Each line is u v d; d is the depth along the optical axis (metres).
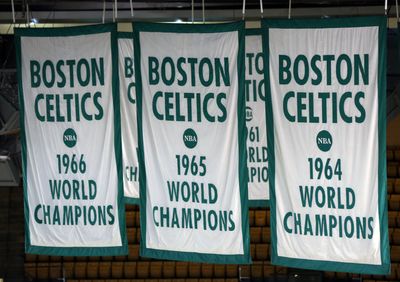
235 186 13.16
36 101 14.04
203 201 13.29
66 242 14.08
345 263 12.58
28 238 14.23
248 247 13.12
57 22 21.67
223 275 28.58
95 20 21.64
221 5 21.31
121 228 13.89
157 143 13.44
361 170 12.48
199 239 13.32
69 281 28.61
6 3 20.70
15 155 21.08
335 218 12.62
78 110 13.91
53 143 14.04
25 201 14.19
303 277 26.25
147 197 13.53
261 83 15.77
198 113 13.25
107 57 13.74
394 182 28.86
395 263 27.95
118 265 28.78
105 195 13.90
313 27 12.58
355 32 12.41
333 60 12.53
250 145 16.08
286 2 20.98
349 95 12.48
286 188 12.85
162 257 13.50
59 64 13.91
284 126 12.81
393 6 21.09
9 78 19.70
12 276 28.28
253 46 15.67
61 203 14.08
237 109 13.06
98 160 13.90
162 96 13.38
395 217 28.38
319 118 12.64
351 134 12.50
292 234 12.85
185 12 21.55
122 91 15.69
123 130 15.99
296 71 12.70
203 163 13.25
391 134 28.92
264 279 27.27
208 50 13.13
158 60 13.35
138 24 13.37
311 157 12.72
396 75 22.14
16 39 14.00
